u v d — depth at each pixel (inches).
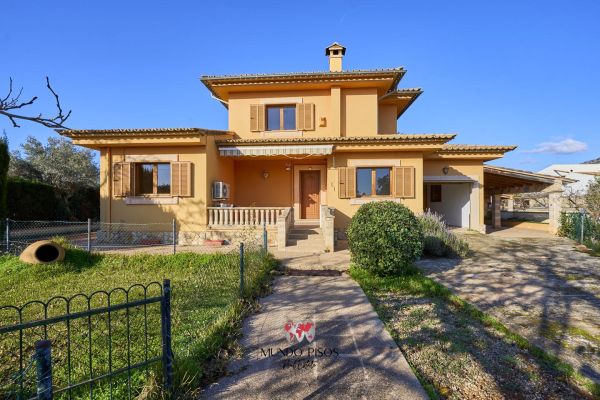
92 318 251.1
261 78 687.7
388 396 149.9
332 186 652.1
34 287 338.3
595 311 255.8
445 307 276.2
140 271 408.8
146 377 154.9
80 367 181.5
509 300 281.9
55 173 996.6
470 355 191.3
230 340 207.3
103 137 572.1
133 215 605.6
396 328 231.8
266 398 149.4
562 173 1236.5
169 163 610.5
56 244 418.9
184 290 318.0
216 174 640.4
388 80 690.2
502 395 153.3
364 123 724.0
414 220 378.3
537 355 190.1
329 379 164.2
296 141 616.4
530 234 712.4
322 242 557.9
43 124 279.7
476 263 432.5
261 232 585.0
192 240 592.1
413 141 611.8
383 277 359.9
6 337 221.6
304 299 292.8
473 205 733.9
